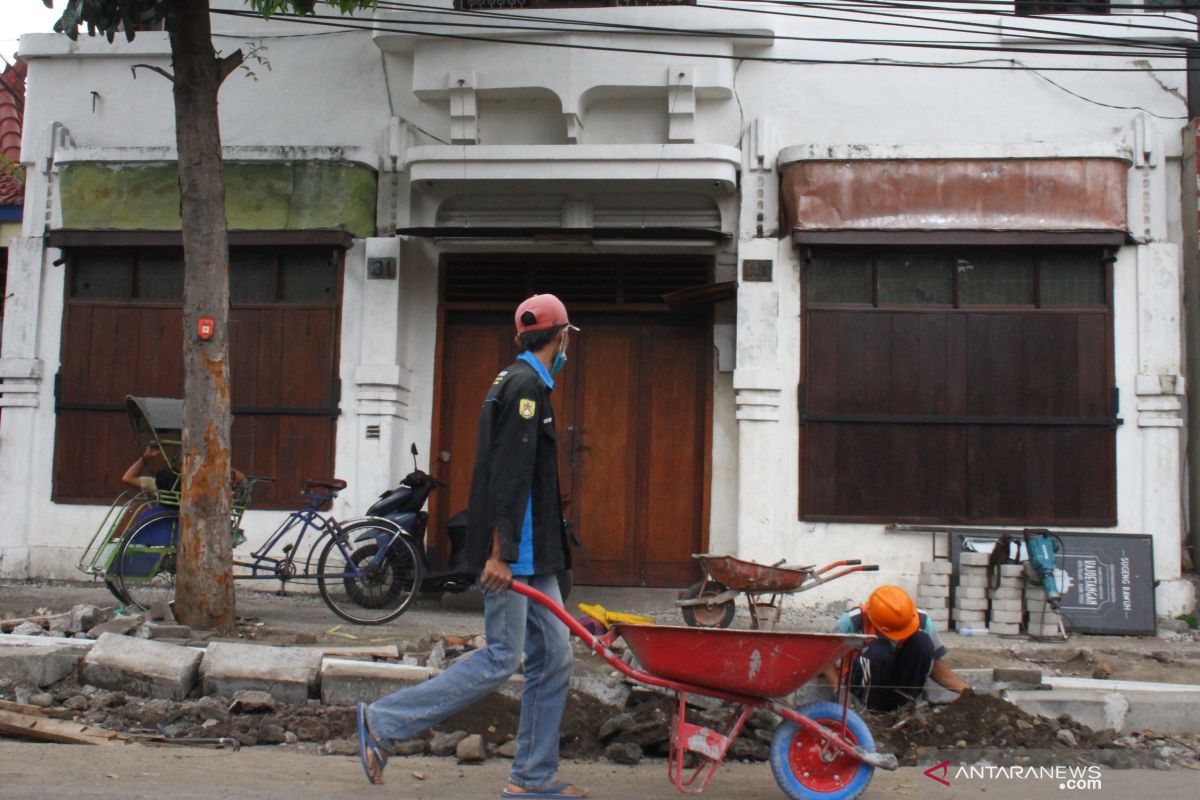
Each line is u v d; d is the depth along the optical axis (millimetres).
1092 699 6324
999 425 9430
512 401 4531
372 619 8391
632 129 10195
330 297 10148
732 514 10047
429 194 10281
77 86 10695
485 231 9852
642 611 9281
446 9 9953
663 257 10359
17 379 10328
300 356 10117
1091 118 9719
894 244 9477
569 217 10250
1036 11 10133
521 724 4711
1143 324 9367
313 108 10500
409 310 10445
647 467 10266
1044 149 9375
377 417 10000
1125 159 9383
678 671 4582
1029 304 9508
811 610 9422
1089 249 9469
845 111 9953
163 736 5758
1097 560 9055
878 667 5961
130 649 6445
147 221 10211
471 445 10430
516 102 10281
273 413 10086
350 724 5938
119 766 5176
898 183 9500
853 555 9453
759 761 5719
